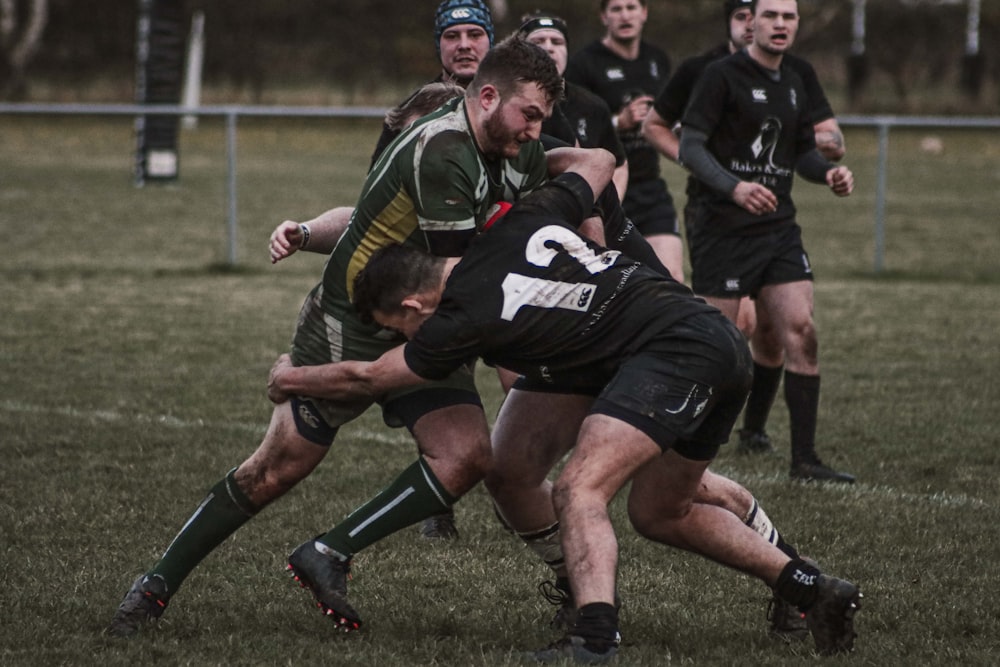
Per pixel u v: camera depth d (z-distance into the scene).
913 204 68.44
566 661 12.06
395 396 13.49
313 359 13.62
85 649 13.20
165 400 26.33
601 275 12.70
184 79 145.50
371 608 14.88
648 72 27.66
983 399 26.98
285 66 149.62
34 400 26.23
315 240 14.83
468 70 19.19
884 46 145.00
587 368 12.75
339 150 99.62
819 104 23.31
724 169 21.97
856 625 14.22
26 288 41.47
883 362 31.14
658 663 12.80
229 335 33.91
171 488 19.94
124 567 16.17
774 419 26.44
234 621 14.29
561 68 22.41
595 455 12.20
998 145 105.19
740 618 14.62
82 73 147.75
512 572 16.30
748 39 23.69
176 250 50.28
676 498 13.21
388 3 148.00
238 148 100.69
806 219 62.06
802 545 17.33
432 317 12.63
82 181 73.81
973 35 137.38
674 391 12.25
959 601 14.98
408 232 13.08
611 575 12.06
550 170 14.09
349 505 19.11
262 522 18.22
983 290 43.16
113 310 37.56
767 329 22.84
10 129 111.38
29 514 18.44
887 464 22.00
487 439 13.28
